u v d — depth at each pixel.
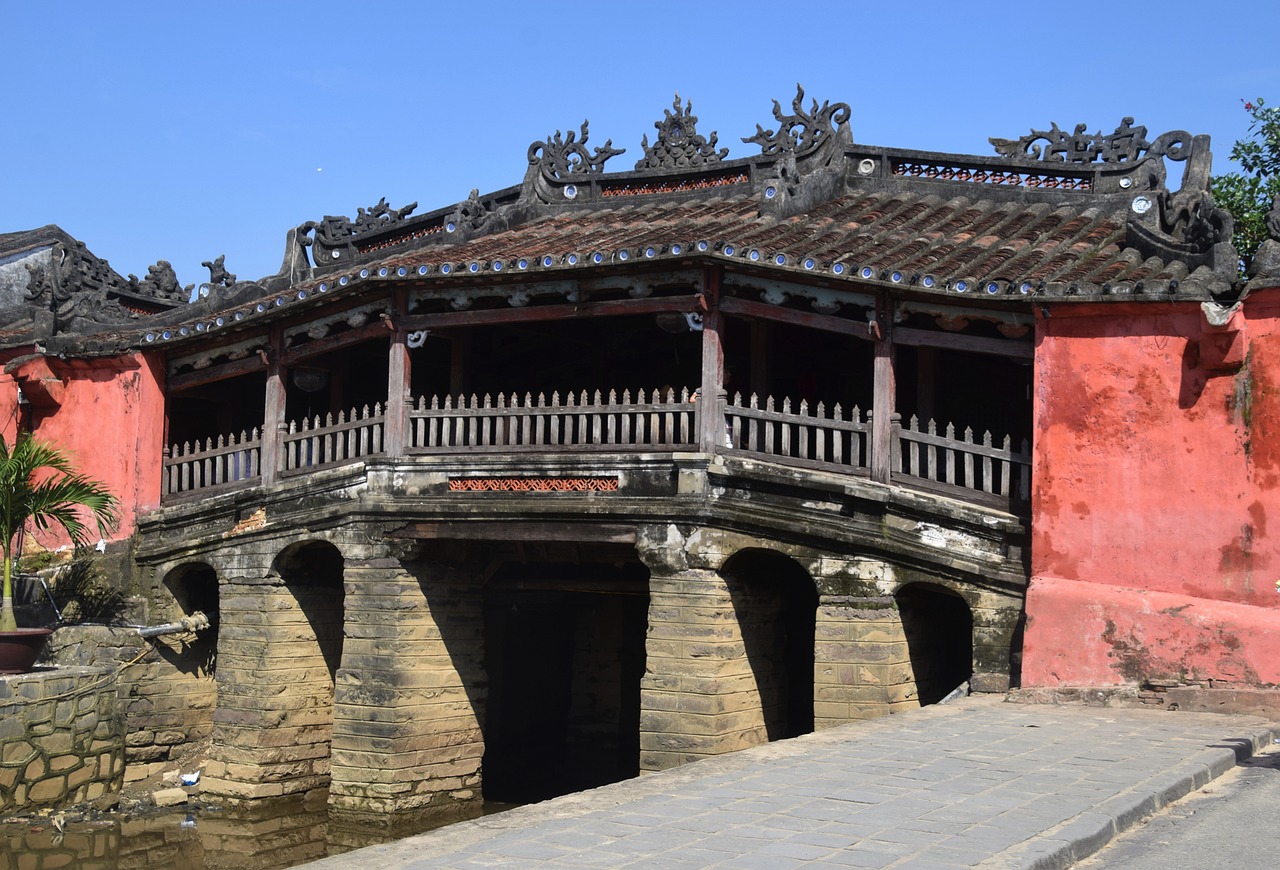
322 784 19.02
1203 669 13.17
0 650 17.08
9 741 16.45
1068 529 14.08
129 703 19.55
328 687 19.20
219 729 18.86
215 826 17.55
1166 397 13.78
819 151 19.66
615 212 20.86
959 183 18.94
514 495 16.06
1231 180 21.17
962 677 16.67
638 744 20.89
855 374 19.38
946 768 10.16
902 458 17.27
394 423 16.80
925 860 7.46
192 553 19.70
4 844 15.97
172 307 25.47
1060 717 12.77
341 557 19.53
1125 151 17.86
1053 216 17.64
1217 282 13.62
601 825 8.33
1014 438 18.44
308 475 18.05
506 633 20.92
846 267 14.75
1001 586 14.48
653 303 15.51
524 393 22.12
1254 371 13.42
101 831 16.89
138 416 20.58
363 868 7.42
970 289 14.31
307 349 18.34
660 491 15.30
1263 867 7.83
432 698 16.97
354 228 23.22
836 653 14.78
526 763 21.23
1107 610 13.63
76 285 22.23
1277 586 11.64
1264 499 13.26
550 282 15.98
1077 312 14.15
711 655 14.86
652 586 15.29
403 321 16.80
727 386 20.05
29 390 21.14
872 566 14.76
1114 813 8.62
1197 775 9.99
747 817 8.52
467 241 20.20
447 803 17.08
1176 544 13.60
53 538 21.55
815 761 10.46
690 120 21.06
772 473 15.00
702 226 17.91
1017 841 7.88
